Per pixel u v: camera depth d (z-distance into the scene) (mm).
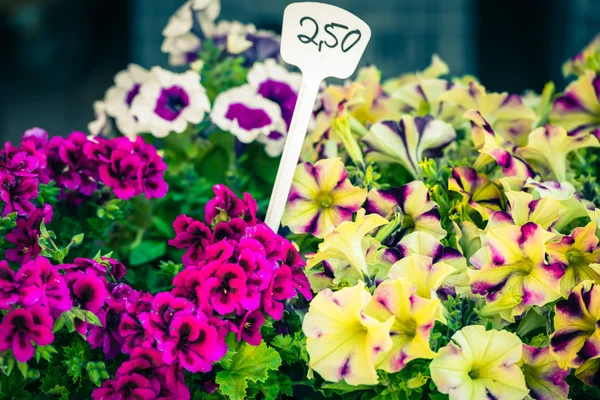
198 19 1938
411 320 1091
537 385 1177
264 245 1166
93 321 1068
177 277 1115
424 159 1408
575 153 1571
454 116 1651
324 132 1524
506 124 1596
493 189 1359
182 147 1779
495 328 1215
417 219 1298
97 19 6527
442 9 3748
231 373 1164
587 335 1145
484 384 1119
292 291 1138
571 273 1219
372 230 1272
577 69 1862
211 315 1081
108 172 1365
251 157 1771
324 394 1214
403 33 3760
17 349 1027
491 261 1183
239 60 1855
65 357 1211
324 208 1344
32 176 1235
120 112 1820
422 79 1700
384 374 1145
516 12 5543
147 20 3607
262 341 1186
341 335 1111
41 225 1179
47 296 1049
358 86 1488
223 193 1268
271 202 1307
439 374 1083
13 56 6129
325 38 1327
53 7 6074
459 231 1307
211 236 1208
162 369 1071
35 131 1400
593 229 1182
